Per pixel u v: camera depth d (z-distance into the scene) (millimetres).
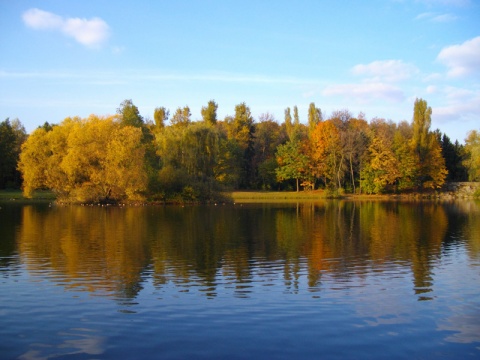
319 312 13242
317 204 64625
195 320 12508
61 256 21422
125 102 75625
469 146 91625
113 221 37719
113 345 10859
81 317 12703
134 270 18531
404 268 19203
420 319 12711
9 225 34219
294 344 10969
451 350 10695
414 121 88625
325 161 86625
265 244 25562
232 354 10414
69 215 43281
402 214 47000
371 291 15492
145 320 12492
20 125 109500
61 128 64062
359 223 37406
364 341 11180
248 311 13289
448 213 48375
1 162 82625
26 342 11000
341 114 103688
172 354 10398
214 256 21750
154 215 43969
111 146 57688
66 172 58281
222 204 62406
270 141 104562
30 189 63438
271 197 82625
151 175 61812
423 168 87500
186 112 101062
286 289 15711
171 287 15898
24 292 15109
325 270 18797
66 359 10102
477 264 20000
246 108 103750
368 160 85500
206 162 66625
